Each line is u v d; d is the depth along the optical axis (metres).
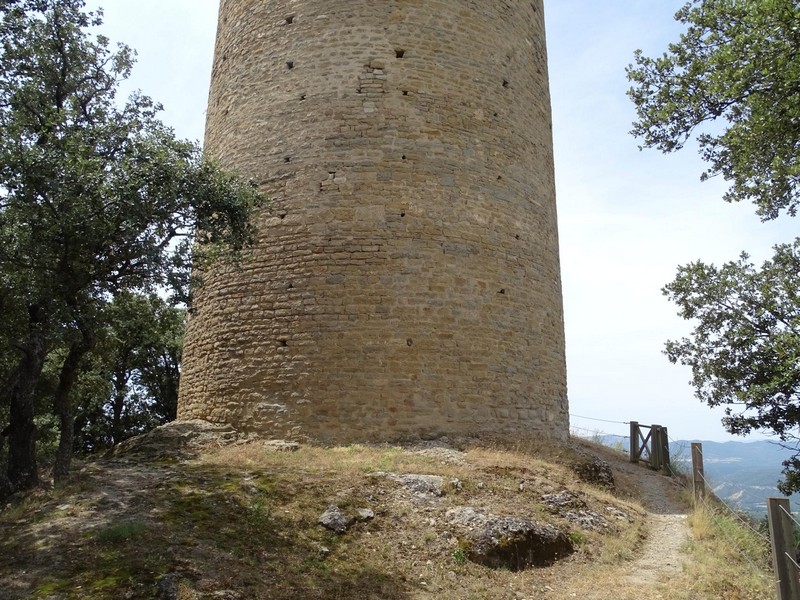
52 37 12.44
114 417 28.66
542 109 16.72
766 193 11.31
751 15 8.82
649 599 7.21
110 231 9.77
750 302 16.91
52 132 10.83
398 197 13.45
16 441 10.58
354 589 6.91
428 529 8.34
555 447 13.22
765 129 9.38
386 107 13.88
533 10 16.95
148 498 8.52
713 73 9.61
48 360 18.67
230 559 7.01
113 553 6.81
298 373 12.87
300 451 11.45
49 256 9.95
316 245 13.40
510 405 13.59
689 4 10.51
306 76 14.39
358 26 14.31
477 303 13.59
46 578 6.29
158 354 28.39
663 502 12.69
